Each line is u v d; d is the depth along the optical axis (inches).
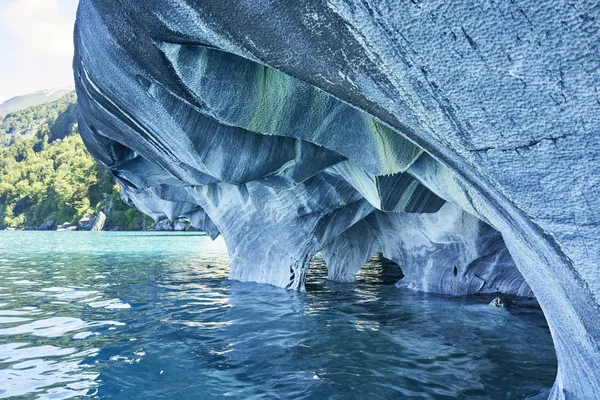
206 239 1296.8
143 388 139.7
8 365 161.0
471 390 136.8
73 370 156.0
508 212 82.7
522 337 200.1
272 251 368.5
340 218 339.0
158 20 114.8
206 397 132.7
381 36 69.1
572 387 102.0
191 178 255.4
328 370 156.1
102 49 162.4
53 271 476.1
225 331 211.2
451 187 177.0
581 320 85.9
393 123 88.1
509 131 68.0
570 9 54.0
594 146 62.4
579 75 58.2
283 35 83.3
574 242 72.0
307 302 289.1
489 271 321.7
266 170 224.4
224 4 86.5
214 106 151.5
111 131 257.6
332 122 169.5
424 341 193.2
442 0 59.9
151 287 353.7
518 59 60.7
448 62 66.0
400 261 382.9
